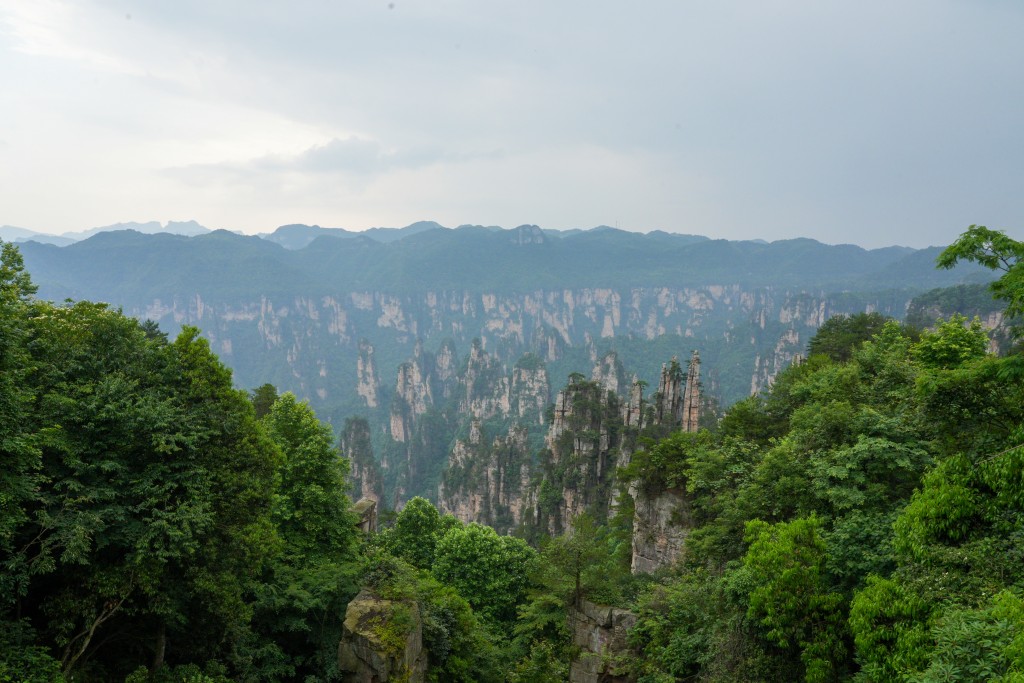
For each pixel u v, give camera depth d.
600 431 121.12
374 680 28.31
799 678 23.12
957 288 191.75
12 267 27.55
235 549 27.72
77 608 22.66
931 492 20.31
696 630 31.59
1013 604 14.99
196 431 26.70
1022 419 21.92
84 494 22.52
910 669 16.03
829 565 23.23
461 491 178.25
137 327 30.39
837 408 32.59
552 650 39.66
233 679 29.02
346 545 42.94
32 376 23.97
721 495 39.44
